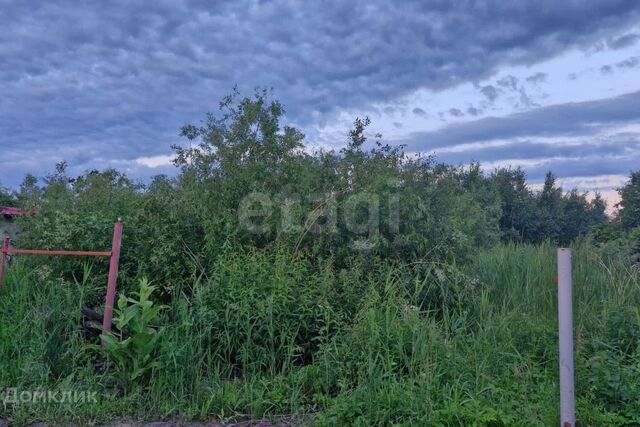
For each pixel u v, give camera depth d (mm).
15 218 9938
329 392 6035
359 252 7762
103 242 8117
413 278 7723
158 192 8391
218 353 6500
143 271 7859
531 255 9734
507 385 5754
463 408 5180
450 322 7020
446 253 8102
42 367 6000
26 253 7250
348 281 7238
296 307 6801
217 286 6883
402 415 5203
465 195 10391
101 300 7879
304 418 5555
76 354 6246
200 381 5945
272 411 5754
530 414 5094
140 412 5637
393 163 8781
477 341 6375
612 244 9758
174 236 7938
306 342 6840
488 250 10562
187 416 5586
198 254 7949
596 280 8492
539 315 7656
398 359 6082
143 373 6004
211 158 8719
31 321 6473
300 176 8453
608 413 5367
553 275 8555
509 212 26391
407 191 8164
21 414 5449
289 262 7398
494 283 8625
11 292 7129
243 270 7078
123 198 9258
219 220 7930
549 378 5926
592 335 6785
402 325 6418
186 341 6148
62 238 8125
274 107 8945
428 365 5664
